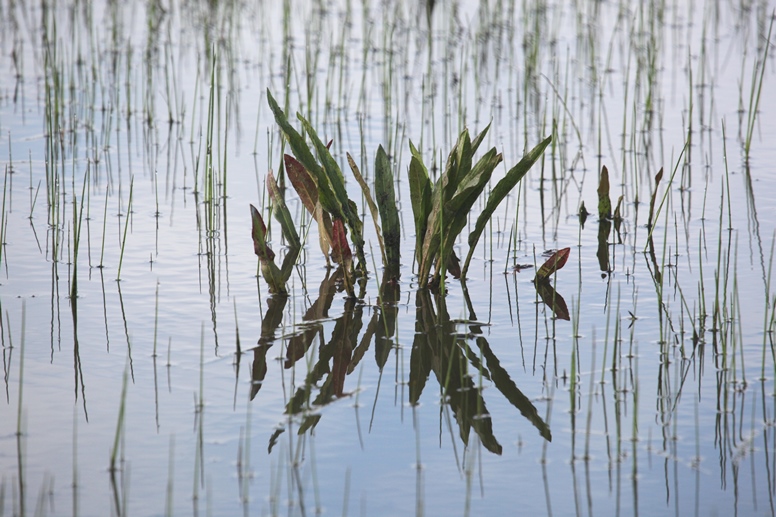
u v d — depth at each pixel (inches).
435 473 248.1
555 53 765.3
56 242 409.1
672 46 780.6
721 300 354.9
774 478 244.5
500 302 361.7
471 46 775.1
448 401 286.7
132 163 529.3
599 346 321.7
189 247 419.2
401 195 489.7
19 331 329.1
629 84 684.7
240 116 620.7
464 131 371.6
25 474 244.2
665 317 343.3
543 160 488.1
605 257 406.9
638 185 492.7
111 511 229.9
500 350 320.8
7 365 304.0
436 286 378.6
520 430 269.3
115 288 371.2
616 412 278.1
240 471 247.4
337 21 868.6
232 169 526.3
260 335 331.3
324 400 287.0
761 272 379.9
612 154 552.1
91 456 253.3
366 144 571.2
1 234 410.3
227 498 236.1
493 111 633.0
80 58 719.7
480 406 281.9
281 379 299.6
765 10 849.5
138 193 485.4
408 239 432.1
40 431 265.3
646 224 445.7
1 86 671.8
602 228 444.1
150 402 282.5
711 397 284.8
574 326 282.2
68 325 335.6
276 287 366.0
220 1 880.9
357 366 309.9
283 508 231.8
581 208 458.3
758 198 468.4
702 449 257.9
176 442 261.3
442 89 681.6
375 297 366.9
